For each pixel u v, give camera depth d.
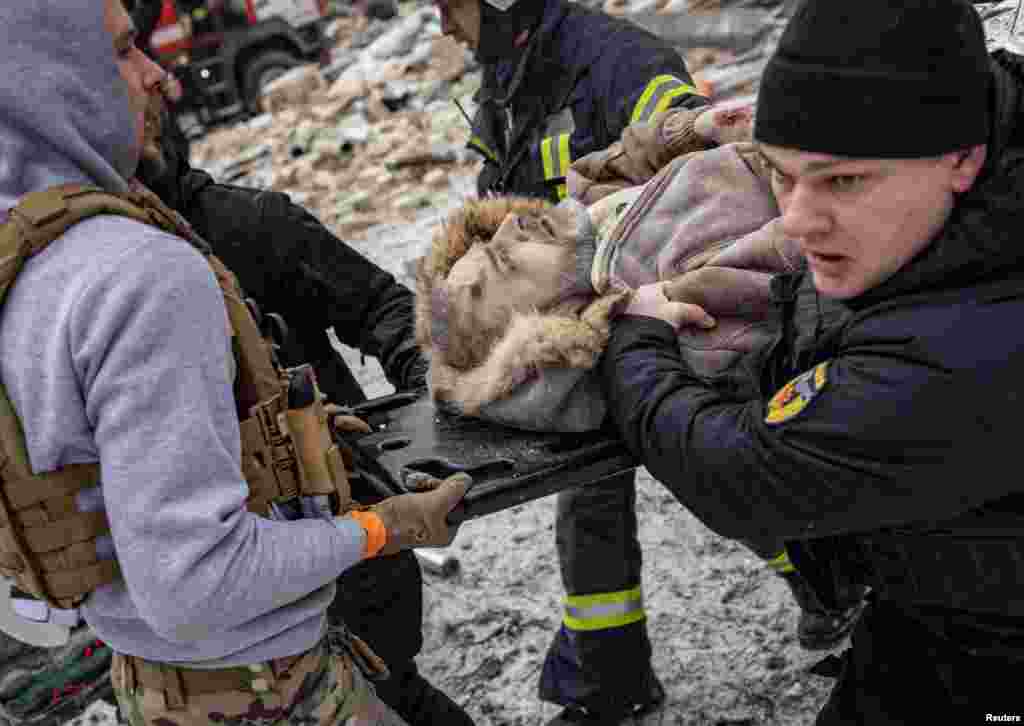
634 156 1.89
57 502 1.20
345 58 10.40
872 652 1.44
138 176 1.82
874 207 1.10
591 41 2.37
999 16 2.23
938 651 1.34
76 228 1.18
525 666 2.78
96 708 2.79
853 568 1.42
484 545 3.28
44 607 1.47
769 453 1.20
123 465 1.14
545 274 1.57
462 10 2.41
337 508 1.42
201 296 1.19
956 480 1.12
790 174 1.14
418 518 1.41
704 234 1.59
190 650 1.36
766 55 6.70
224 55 10.12
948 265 1.11
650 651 2.48
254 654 1.38
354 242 6.26
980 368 1.07
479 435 1.62
